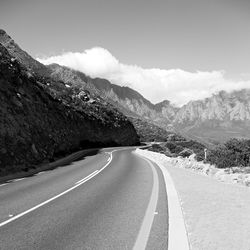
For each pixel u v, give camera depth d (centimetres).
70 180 1623
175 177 1689
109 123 8181
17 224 773
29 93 3522
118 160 3188
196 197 1033
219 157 2006
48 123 3634
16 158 2212
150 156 3809
